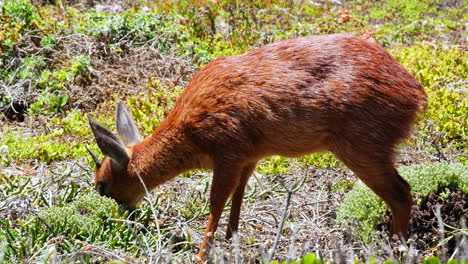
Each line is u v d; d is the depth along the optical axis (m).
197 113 9.49
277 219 10.68
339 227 10.07
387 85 9.23
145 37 16.55
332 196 11.44
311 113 9.21
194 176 12.17
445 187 10.23
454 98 14.05
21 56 15.35
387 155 9.34
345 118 9.19
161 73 15.34
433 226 9.95
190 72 15.36
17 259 8.66
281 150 9.56
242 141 9.37
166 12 19.28
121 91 14.59
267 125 9.32
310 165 12.55
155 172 10.05
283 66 9.32
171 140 9.82
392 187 9.41
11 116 14.37
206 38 17.66
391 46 18.44
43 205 10.61
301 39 9.57
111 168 10.29
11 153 12.54
